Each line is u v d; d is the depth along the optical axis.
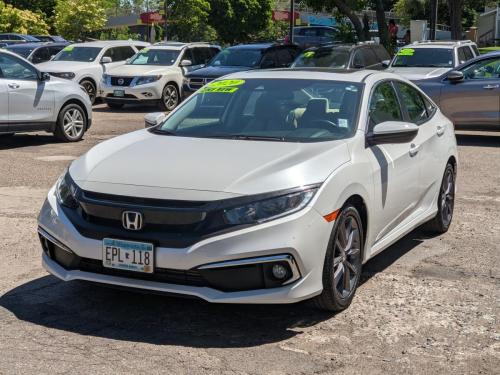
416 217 6.67
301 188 4.76
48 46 23.42
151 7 58.66
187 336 4.75
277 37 57.19
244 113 6.02
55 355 4.41
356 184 5.21
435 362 4.41
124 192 4.79
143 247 4.63
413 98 7.05
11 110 12.35
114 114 19.36
